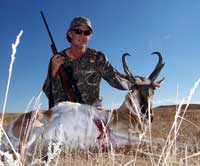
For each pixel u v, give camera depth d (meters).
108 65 1.62
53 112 1.32
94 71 1.60
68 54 1.59
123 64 1.59
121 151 1.20
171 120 2.20
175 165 0.64
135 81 1.52
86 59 1.60
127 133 1.31
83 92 1.57
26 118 1.28
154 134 1.70
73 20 1.60
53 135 1.24
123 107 1.46
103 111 1.37
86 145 1.28
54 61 1.54
